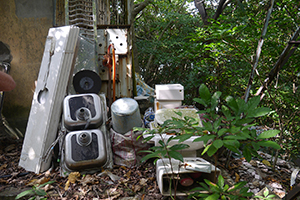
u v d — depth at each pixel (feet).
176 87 11.63
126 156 10.77
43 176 10.07
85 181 9.32
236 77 13.07
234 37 10.50
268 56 10.68
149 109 12.60
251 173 10.02
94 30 14.15
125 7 19.40
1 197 8.54
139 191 8.87
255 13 13.84
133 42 22.52
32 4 14.92
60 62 11.41
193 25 24.00
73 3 14.40
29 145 11.04
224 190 5.49
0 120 14.57
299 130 10.83
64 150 10.27
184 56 14.62
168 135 9.57
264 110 4.72
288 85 11.93
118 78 14.66
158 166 8.59
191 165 8.08
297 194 5.62
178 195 7.86
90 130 10.48
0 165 11.28
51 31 12.33
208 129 4.95
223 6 16.78
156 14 29.07
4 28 14.55
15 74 14.88
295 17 10.21
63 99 11.35
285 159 11.66
